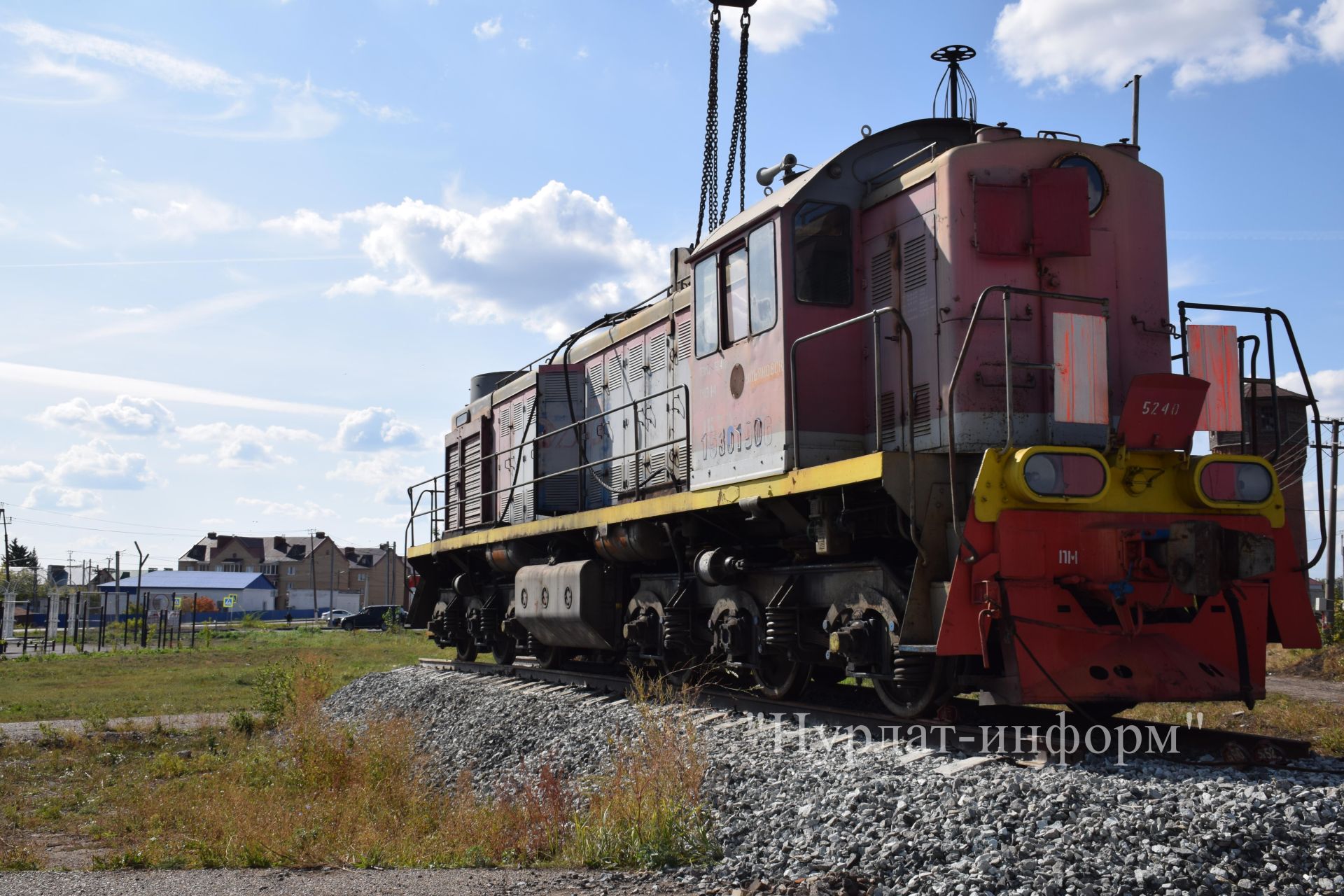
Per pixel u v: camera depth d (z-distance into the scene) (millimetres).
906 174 9023
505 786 9602
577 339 15328
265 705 17391
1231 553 7285
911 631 7727
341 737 12594
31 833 10008
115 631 52406
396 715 14367
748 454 9766
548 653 15086
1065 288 8375
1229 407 8484
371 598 114000
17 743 15102
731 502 9875
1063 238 8227
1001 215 8281
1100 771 6445
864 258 9484
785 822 6672
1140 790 5805
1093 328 7871
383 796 10523
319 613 100312
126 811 10453
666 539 11969
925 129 9703
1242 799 5504
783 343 9156
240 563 112000
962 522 7914
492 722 12398
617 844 6895
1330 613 22125
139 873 7160
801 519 9406
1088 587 7445
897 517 8453
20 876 6918
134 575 87500
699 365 10844
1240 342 8578
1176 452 7863
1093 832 5324
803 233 9305
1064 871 5004
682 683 11352
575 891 6027
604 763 9148
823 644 9445
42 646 42406
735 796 7445
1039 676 7188
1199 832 5199
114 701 20672
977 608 7363
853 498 8656
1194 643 7656
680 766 7785
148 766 13344
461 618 19094
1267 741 7055
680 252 12586
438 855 7789
